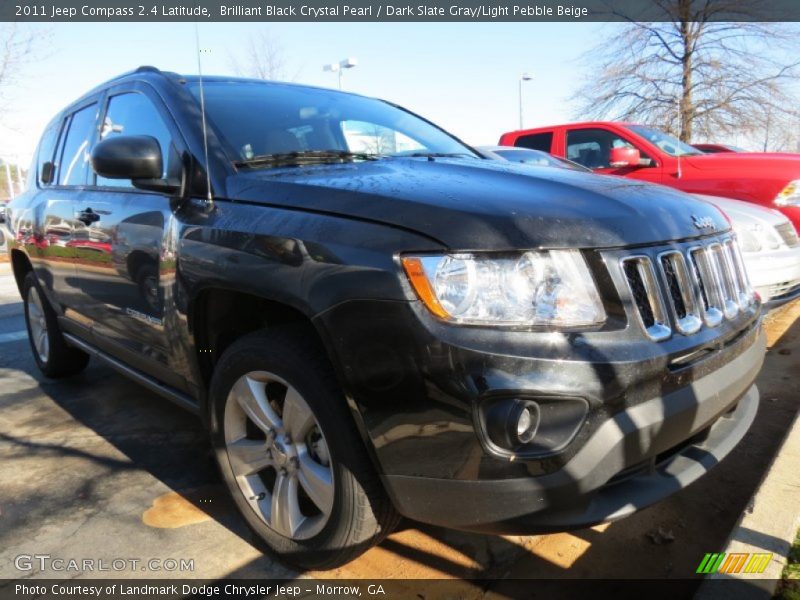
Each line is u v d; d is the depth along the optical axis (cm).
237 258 222
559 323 182
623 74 1722
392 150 328
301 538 226
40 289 439
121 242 300
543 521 179
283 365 215
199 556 249
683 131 1664
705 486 295
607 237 196
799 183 586
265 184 239
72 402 429
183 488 305
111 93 354
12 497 299
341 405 203
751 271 439
